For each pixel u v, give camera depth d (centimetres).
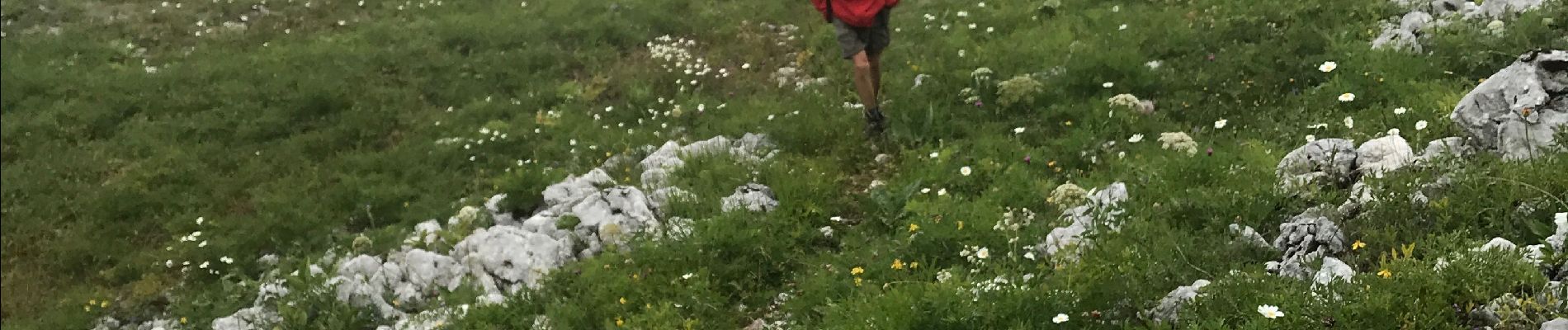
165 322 853
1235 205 546
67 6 1772
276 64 1402
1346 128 650
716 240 688
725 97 1134
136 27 1653
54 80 1395
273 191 1059
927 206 673
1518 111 541
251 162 1129
